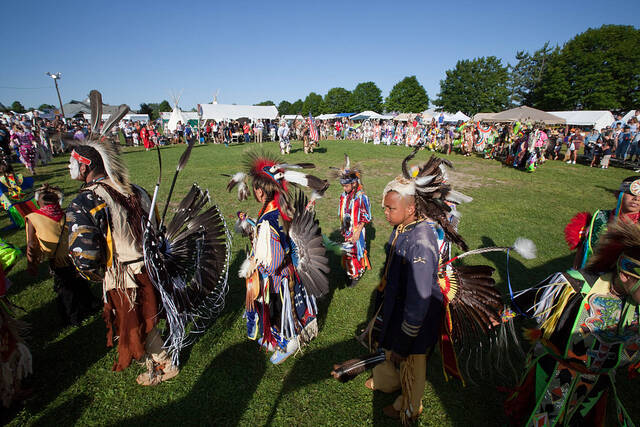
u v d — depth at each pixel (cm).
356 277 421
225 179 1115
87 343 322
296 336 291
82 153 226
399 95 7512
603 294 174
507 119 2247
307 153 1916
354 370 234
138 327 246
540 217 745
